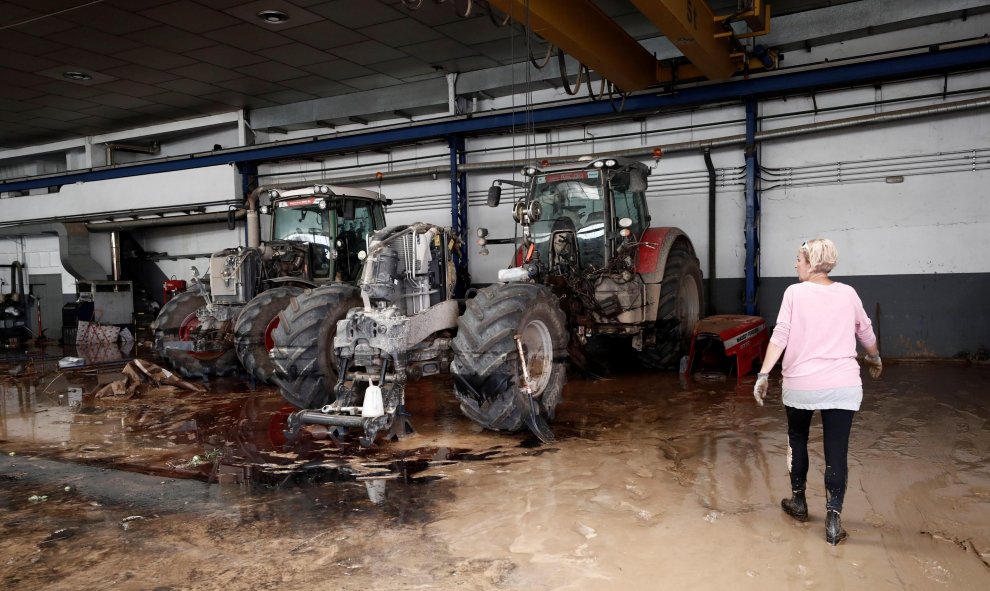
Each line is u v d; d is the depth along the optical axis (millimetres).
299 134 12641
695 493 3367
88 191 13734
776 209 8695
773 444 4254
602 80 8148
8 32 8531
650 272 6965
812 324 2811
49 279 14703
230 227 9617
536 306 4469
